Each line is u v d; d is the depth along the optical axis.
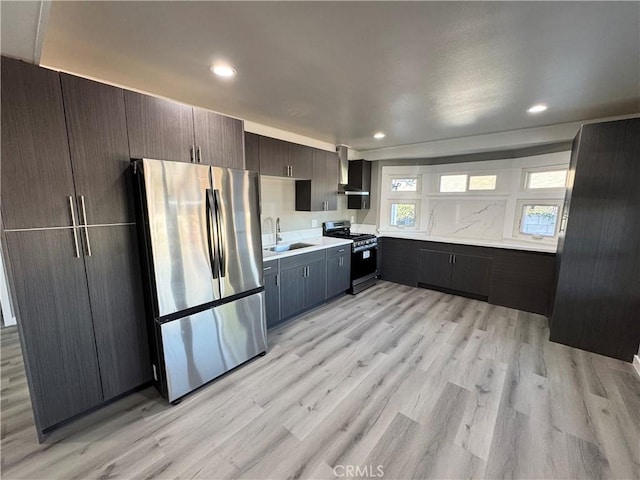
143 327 2.14
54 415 1.78
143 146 1.99
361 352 2.72
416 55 1.80
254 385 2.25
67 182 1.71
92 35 1.59
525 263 3.67
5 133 1.49
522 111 2.86
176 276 2.04
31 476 1.51
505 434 1.77
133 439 1.74
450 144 4.17
